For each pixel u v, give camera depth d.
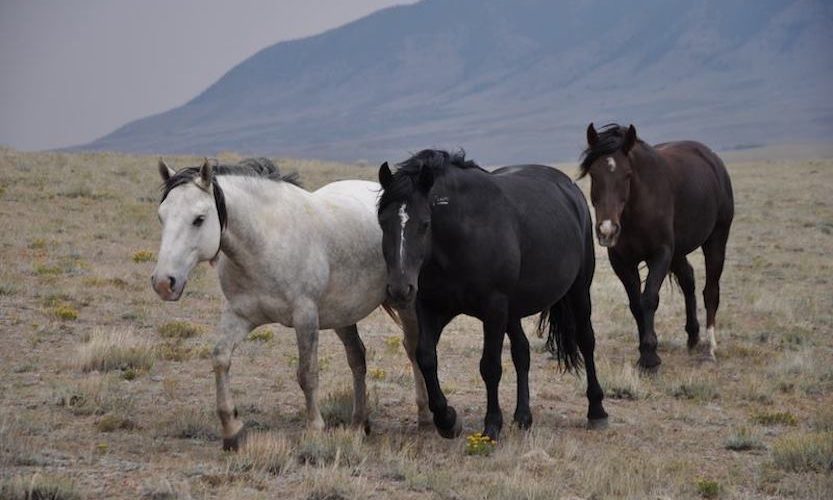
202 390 11.47
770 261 27.58
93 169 36.47
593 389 11.12
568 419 11.47
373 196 10.55
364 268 9.89
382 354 14.38
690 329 15.96
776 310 19.45
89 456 8.30
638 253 14.38
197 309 16.70
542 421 11.17
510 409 11.77
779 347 16.55
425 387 10.52
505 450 9.32
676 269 15.82
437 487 8.09
